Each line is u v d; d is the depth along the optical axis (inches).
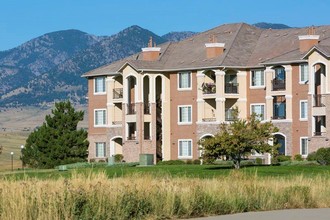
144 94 4195.4
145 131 4175.7
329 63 3595.0
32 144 4256.9
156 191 1604.3
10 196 1432.1
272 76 3890.3
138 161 4126.5
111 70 4377.5
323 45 3678.6
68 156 4178.2
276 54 3969.0
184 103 4128.9
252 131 3051.2
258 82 3981.3
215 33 4367.6
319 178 2011.6
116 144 4355.3
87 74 4478.3
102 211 1469.0
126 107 4197.8
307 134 3762.3
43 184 1535.4
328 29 4074.8
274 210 1743.4
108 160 3988.7
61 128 4224.9
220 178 1982.0
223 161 3565.5
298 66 3809.1
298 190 1831.9
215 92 4008.4
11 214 1392.7
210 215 1643.7
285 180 1993.1
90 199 1476.4
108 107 4360.2
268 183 1881.2
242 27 4315.9
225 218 1585.9
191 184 1727.4
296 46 3964.1
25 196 1430.9
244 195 1744.6
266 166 3169.3
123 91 4207.7
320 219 1558.8
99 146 4436.5
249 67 3988.7
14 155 7372.1
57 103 4288.9
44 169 3897.6
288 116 3818.9
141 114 4133.9
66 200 1438.2
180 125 4133.9
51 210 1412.4
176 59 4232.3
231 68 3993.6
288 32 4175.7
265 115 3929.6
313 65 3644.2
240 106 4013.3
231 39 4197.8
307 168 2967.5
